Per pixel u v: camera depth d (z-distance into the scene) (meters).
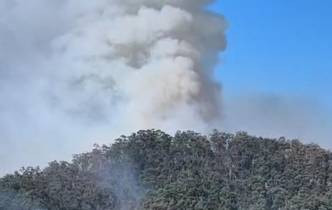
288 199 164.25
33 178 175.25
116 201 171.38
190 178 170.25
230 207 162.62
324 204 161.25
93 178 178.00
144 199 167.38
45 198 167.50
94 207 169.50
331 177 173.38
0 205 160.88
